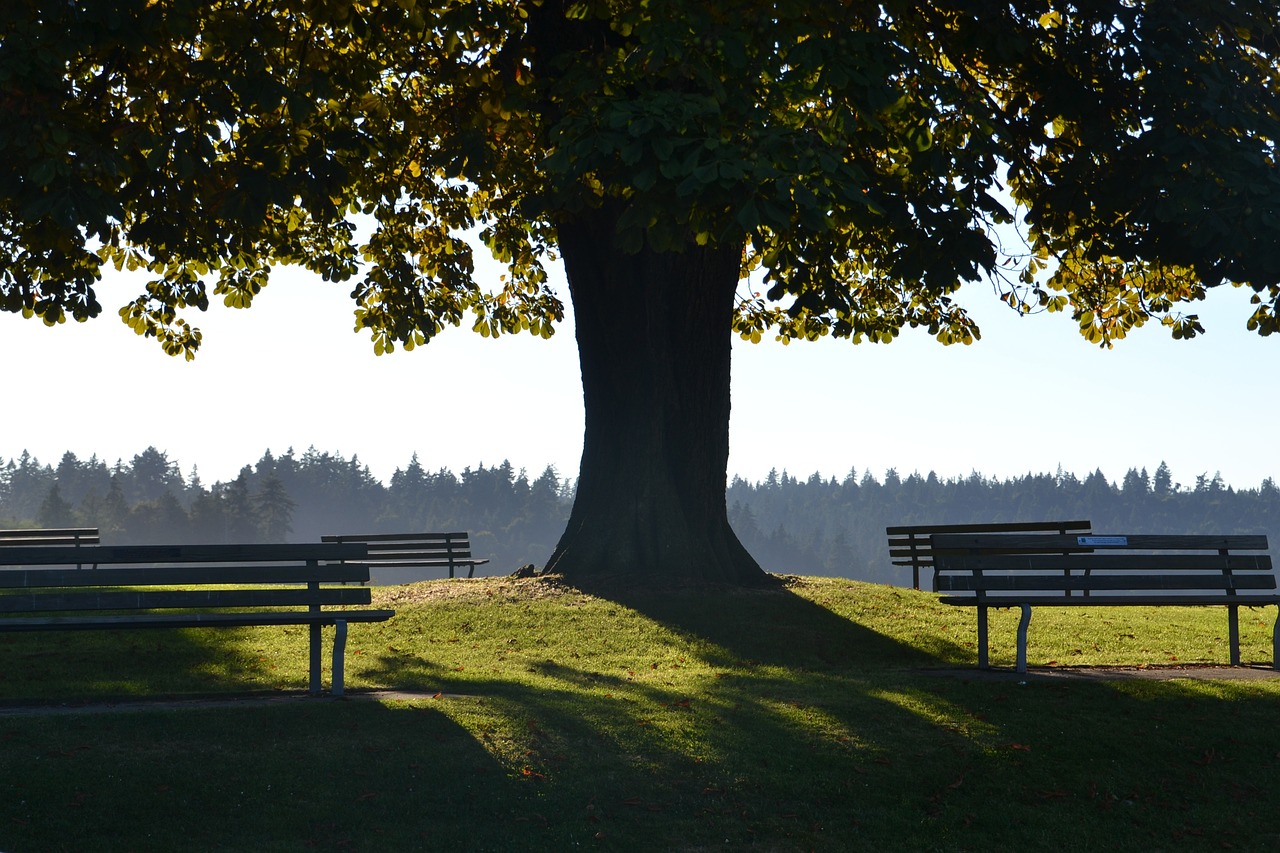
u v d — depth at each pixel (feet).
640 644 38.52
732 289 51.11
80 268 46.26
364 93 40.16
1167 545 33.96
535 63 43.73
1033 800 22.06
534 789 21.38
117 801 19.79
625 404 50.88
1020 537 32.68
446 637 40.09
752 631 39.88
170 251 43.86
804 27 30.71
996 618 43.52
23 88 30.12
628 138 28.45
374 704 25.40
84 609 25.54
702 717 25.68
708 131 28.68
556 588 46.21
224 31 34.17
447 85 46.91
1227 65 35.35
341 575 27.96
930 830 20.79
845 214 30.22
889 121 34.60
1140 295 57.88
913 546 57.47
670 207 28.89
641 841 19.84
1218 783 23.11
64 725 22.93
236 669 32.68
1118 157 35.70
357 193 53.36
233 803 20.13
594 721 25.07
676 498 49.42
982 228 35.47
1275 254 32.12
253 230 48.34
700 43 30.68
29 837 18.40
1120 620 43.55
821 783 22.24
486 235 60.70
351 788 20.95
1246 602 33.27
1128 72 35.01
